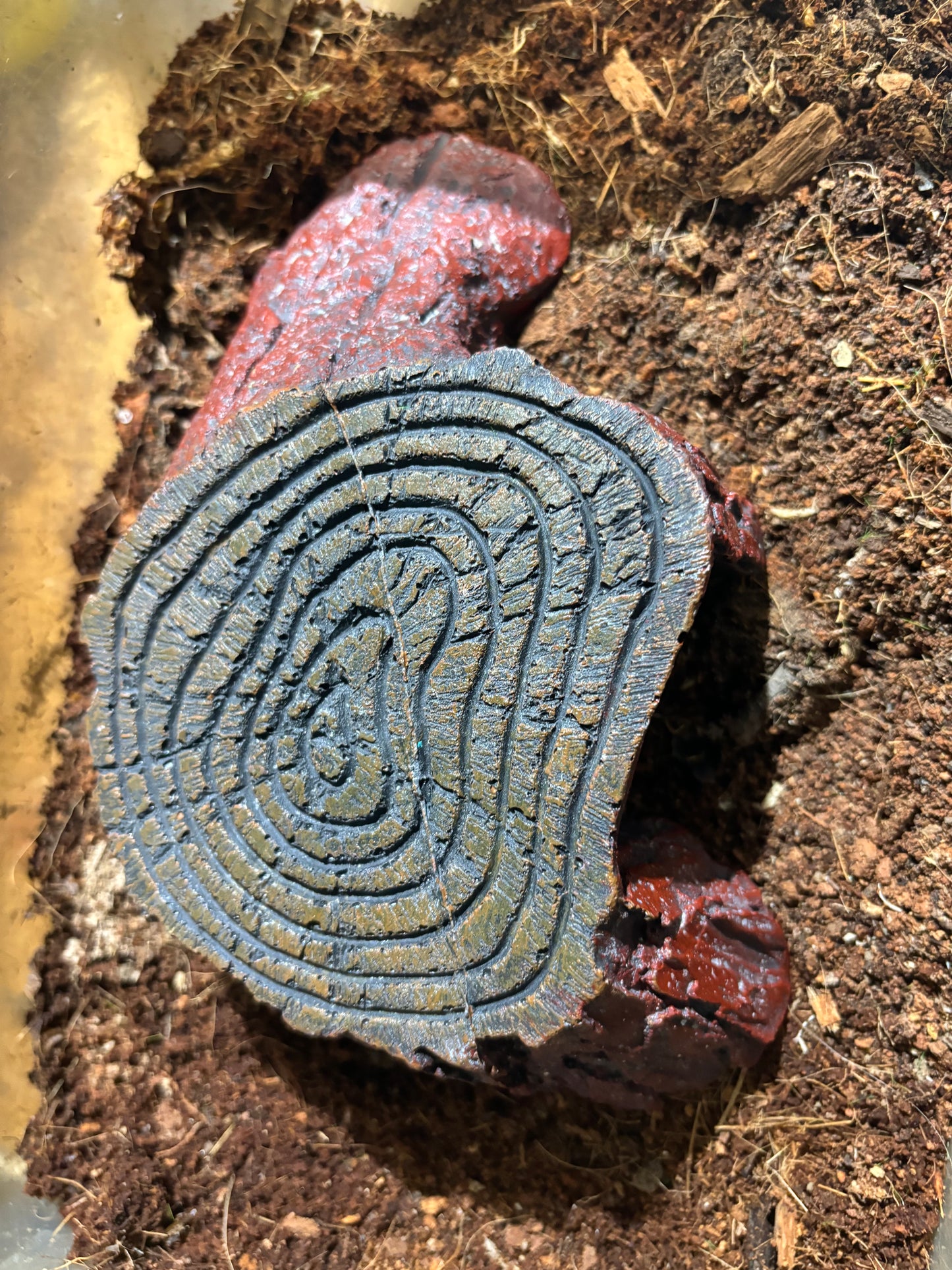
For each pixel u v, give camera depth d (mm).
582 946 159
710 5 206
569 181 224
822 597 197
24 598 239
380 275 212
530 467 172
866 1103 183
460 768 170
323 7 233
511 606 169
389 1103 211
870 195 194
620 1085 183
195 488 192
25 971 225
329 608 180
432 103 231
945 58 187
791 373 201
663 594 163
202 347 247
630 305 216
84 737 238
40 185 238
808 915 195
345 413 185
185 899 184
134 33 235
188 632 188
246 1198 209
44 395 241
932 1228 172
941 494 185
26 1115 217
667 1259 193
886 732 192
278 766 181
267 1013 219
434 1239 204
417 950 170
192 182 242
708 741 210
